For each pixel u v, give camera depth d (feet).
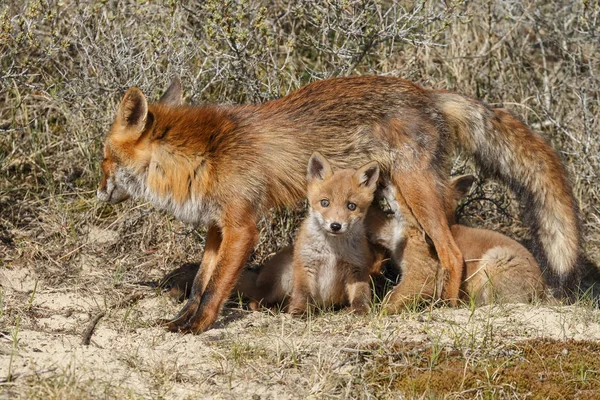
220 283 32.09
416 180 35.24
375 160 35.47
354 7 44.04
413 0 48.32
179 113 33.04
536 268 36.73
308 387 26.63
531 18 50.21
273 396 26.04
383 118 35.24
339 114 35.01
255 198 33.22
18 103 44.52
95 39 42.96
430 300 35.24
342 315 33.37
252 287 37.06
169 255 40.40
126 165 33.12
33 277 37.42
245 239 32.73
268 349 29.07
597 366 28.43
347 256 34.81
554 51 52.29
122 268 39.09
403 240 36.50
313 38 43.91
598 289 41.22
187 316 32.55
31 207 42.39
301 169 34.60
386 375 27.50
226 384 26.61
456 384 27.02
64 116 45.96
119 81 41.96
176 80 36.06
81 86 43.09
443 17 44.96
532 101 49.52
